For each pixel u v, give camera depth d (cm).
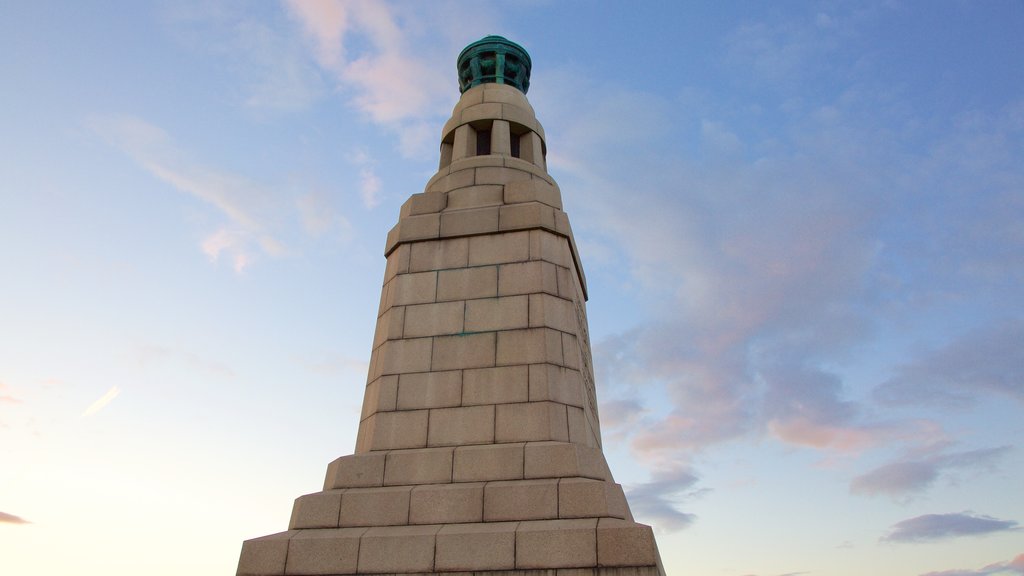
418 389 1555
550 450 1378
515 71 2447
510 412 1482
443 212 1855
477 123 2231
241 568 1286
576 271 1922
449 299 1683
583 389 1598
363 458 1450
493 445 1435
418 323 1659
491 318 1627
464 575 1203
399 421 1520
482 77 2433
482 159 2045
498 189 1919
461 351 1592
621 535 1178
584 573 1160
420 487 1370
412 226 1833
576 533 1197
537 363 1536
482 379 1541
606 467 1470
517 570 1189
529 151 2203
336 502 1366
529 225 1758
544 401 1480
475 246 1759
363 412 1639
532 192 1858
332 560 1261
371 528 1320
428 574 1218
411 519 1318
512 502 1298
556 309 1641
